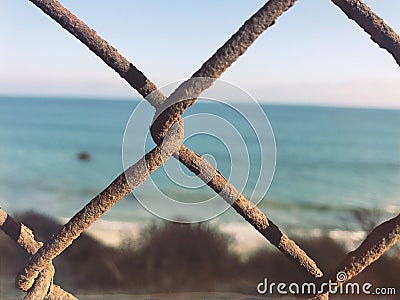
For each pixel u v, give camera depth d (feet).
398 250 30.48
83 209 3.84
